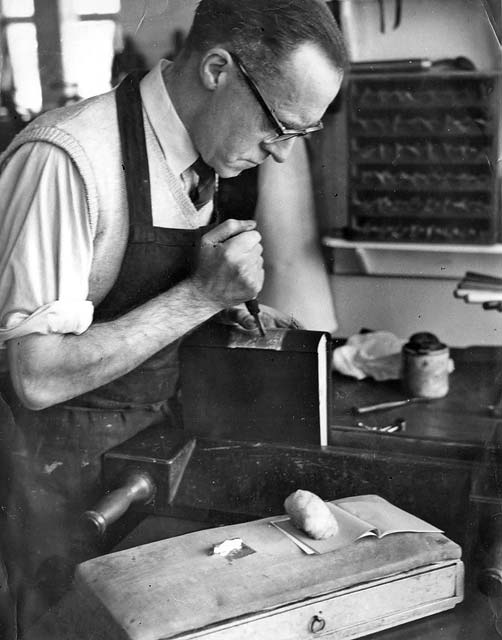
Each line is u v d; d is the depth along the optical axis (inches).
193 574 30.6
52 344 37.3
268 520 34.4
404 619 32.3
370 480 37.5
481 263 52.4
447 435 40.8
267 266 51.8
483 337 54.2
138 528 37.4
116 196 38.0
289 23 35.5
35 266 36.3
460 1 47.4
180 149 38.8
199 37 36.9
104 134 37.8
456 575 32.8
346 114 50.4
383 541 32.8
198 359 39.2
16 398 40.4
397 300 53.9
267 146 39.2
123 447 39.1
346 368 50.4
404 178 50.6
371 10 48.6
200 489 38.3
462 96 49.1
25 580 38.5
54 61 41.4
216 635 28.7
